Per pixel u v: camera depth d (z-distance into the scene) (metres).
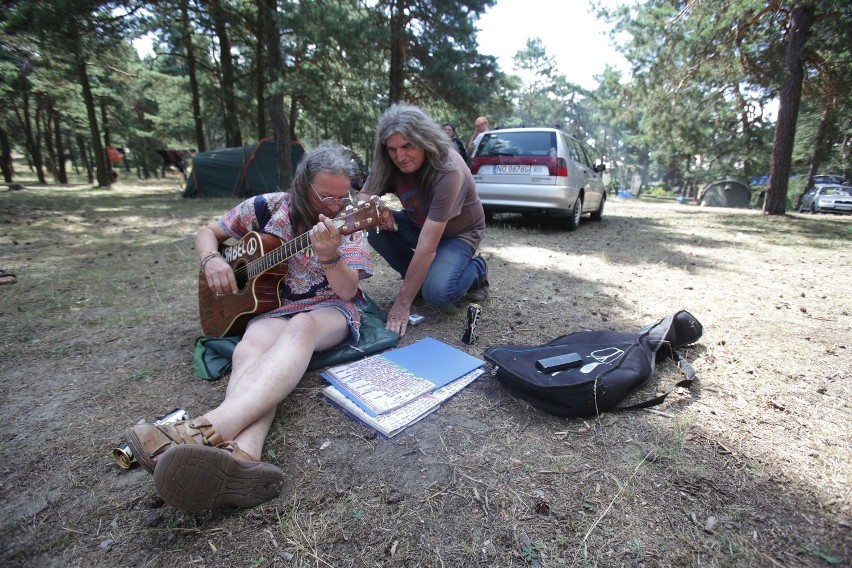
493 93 14.83
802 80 9.62
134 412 1.85
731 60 9.92
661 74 11.43
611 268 4.33
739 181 22.64
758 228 7.69
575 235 6.38
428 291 2.71
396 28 12.73
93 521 1.32
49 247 5.44
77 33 8.83
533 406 1.86
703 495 1.38
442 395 1.90
